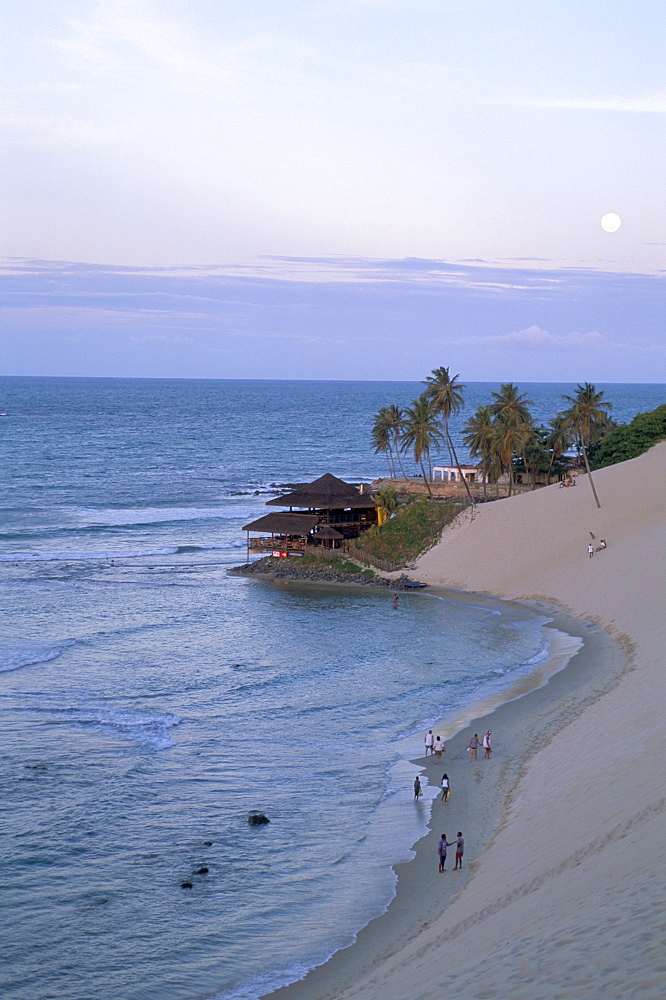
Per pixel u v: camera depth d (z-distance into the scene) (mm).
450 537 88312
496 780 37281
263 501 147875
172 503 143750
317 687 51719
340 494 95312
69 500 143500
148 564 93938
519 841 29812
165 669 55125
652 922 17812
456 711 47281
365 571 85875
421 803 35719
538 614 69438
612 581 70250
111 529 117062
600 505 86312
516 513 89125
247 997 23469
